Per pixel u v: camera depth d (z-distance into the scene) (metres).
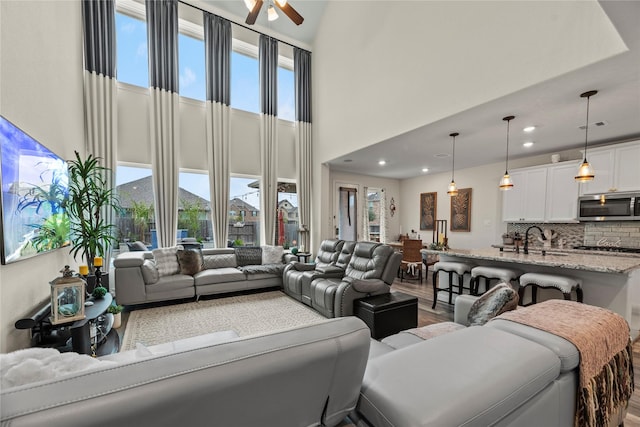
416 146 4.62
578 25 2.25
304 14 5.81
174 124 4.82
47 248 2.37
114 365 0.61
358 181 7.36
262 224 5.80
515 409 0.96
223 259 4.76
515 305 1.71
